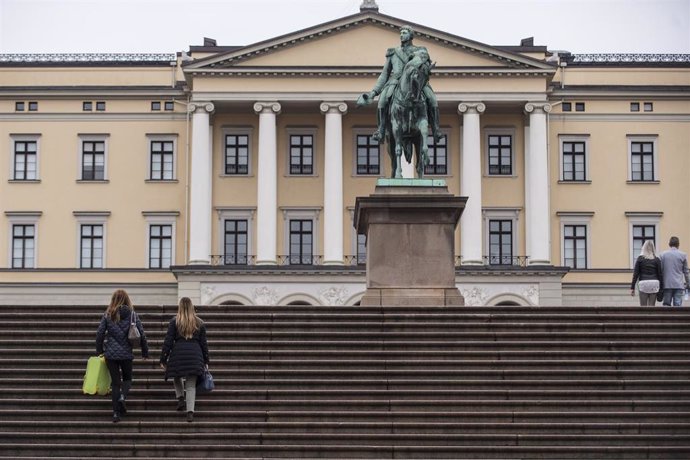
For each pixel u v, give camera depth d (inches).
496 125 2957.7
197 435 869.2
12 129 2979.8
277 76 2854.3
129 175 2965.1
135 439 870.4
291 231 2935.5
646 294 1233.4
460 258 2856.8
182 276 2780.5
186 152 2960.1
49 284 2913.4
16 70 2989.7
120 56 3073.3
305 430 884.6
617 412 906.1
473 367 969.5
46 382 940.0
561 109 2974.9
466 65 2854.3
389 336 1016.2
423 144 1216.2
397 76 1236.5
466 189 2849.4
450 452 860.6
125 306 895.7
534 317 1051.9
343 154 2950.3
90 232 2957.7
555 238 2947.8
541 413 901.2
